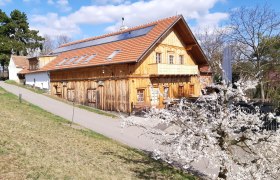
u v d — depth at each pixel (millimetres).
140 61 25906
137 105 24859
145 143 16281
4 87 41500
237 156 9781
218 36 56406
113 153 13141
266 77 29562
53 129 15469
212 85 10953
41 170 8461
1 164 8133
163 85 28141
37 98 32500
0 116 15297
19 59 54281
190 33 29344
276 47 31922
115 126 20578
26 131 12922
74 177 8664
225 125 9523
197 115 9852
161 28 27375
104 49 30547
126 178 9992
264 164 8984
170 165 12836
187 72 29234
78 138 14609
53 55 41219
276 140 9203
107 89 27234
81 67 29359
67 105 29062
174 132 10234
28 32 62406
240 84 10180
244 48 34062
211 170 12570
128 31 31219
